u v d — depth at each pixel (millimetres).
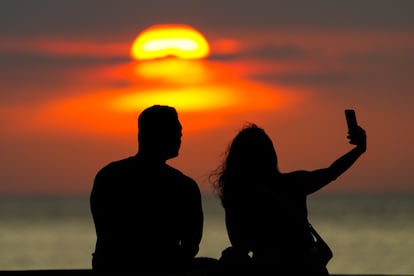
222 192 17312
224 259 17172
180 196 18000
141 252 17938
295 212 16953
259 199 17000
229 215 17188
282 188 17109
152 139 17859
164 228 17969
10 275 15945
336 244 177750
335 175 17250
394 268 126625
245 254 17156
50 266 127250
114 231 18016
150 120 17844
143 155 18000
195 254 18219
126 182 17922
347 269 125438
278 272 16828
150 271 15711
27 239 195125
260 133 17328
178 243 18203
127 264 17953
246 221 17047
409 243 178500
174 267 17734
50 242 181625
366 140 17469
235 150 17250
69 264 130500
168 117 17906
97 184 18078
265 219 16953
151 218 17906
